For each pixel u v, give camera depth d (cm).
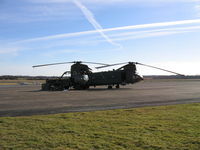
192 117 873
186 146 518
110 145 529
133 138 584
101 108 1188
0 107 1250
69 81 3334
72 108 1195
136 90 2892
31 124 759
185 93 2261
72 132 649
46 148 510
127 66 3331
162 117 877
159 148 507
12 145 530
